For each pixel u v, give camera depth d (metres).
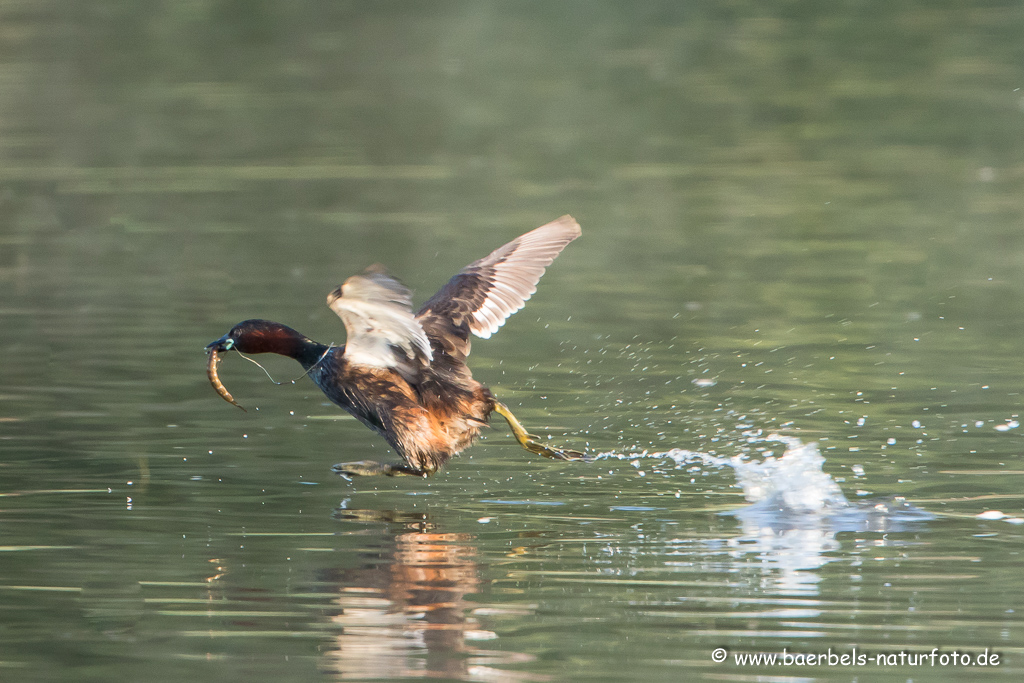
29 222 22.95
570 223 10.70
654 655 7.50
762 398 12.98
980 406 12.45
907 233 21.02
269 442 11.83
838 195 23.86
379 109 33.25
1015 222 21.47
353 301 8.96
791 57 38.56
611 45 41.56
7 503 10.14
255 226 22.23
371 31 44.81
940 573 8.59
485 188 25.02
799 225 21.80
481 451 11.54
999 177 24.91
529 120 31.70
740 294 17.66
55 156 28.64
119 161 28.08
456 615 8.06
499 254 10.66
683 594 8.32
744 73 36.56
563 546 9.17
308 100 34.41
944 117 30.56
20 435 11.96
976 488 10.22
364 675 7.33
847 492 10.23
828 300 17.22
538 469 11.00
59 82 36.91
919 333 15.46
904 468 10.74
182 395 13.39
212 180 26.19
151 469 11.02
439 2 49.91
